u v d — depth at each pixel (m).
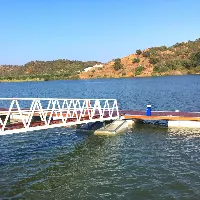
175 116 34.50
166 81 137.12
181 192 16.48
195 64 192.25
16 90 120.44
